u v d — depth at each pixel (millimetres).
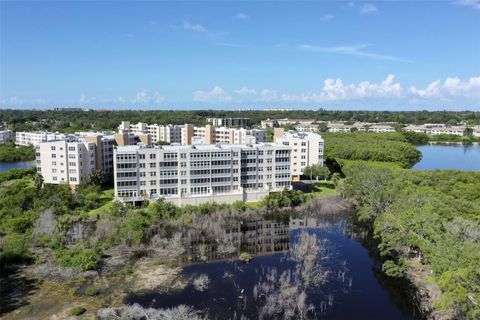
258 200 155125
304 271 92688
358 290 85375
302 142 188125
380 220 105438
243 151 155250
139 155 140375
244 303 78688
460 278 62125
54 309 75500
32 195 131375
